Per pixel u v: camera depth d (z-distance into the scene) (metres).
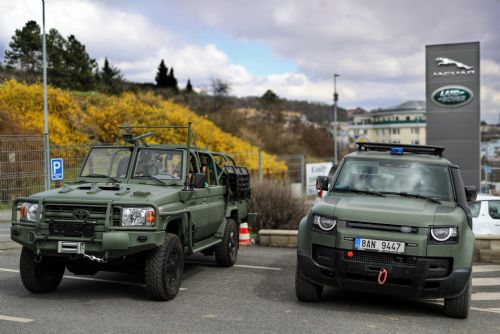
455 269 6.74
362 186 7.95
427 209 7.11
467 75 24.69
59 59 50.38
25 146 16.16
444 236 6.75
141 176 8.55
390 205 7.21
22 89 30.44
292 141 54.66
